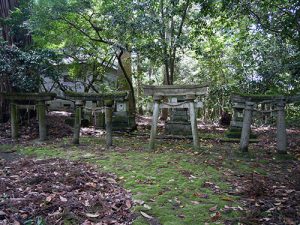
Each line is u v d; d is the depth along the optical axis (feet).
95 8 31.40
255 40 36.24
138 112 61.57
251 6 24.54
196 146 20.89
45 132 23.79
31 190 10.87
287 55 34.30
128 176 13.41
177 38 30.17
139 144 23.08
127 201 10.21
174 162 16.46
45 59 25.14
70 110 43.27
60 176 12.60
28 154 18.75
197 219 9.12
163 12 30.89
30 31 28.89
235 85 40.27
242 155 18.63
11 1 30.50
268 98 19.52
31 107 24.06
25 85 24.58
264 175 14.32
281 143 18.75
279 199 10.79
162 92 20.83
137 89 60.59
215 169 15.16
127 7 27.58
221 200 10.75
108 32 31.24
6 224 8.14
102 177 12.96
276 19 24.39
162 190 11.63
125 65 40.42
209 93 44.70
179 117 29.01
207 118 51.90
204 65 47.34
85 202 9.93
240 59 40.73
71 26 34.14
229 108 42.45
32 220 8.43
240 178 13.69
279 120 18.85
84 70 42.34
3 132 26.14
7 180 12.05
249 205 10.31
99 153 18.86
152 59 31.22
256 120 40.42
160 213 9.47
